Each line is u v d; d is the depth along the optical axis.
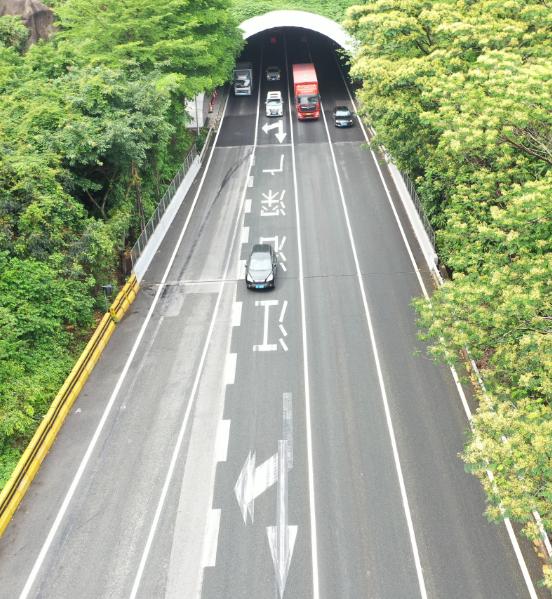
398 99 31.23
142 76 39.12
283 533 20.86
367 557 19.97
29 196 29.91
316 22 64.31
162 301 34.38
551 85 19.83
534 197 17.81
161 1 44.47
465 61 27.30
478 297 20.27
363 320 31.69
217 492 22.52
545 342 18.48
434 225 36.66
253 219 43.06
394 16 30.38
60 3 55.94
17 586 19.67
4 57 39.56
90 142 31.58
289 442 24.58
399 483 22.58
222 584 19.34
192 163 50.25
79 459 24.34
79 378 27.95
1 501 21.56
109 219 35.75
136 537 21.02
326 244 39.25
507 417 17.84
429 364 28.38
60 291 29.59
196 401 26.98
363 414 25.81
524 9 24.44
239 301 33.91
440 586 19.02
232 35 58.72
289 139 56.47
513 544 20.19
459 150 22.48
